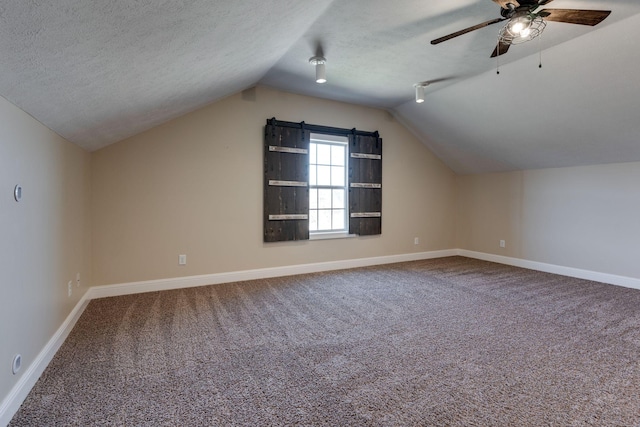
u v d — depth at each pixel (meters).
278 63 3.42
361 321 2.84
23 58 1.28
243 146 4.12
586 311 3.10
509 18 2.12
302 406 1.70
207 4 1.53
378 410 1.67
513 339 2.49
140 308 3.13
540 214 4.85
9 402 1.59
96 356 2.21
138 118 3.03
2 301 1.55
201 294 3.59
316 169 4.76
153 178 3.66
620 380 1.94
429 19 2.54
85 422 1.57
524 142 4.41
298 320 2.86
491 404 1.71
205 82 2.90
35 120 1.95
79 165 2.99
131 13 1.31
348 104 4.84
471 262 5.39
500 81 3.66
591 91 3.23
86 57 1.51
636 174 3.90
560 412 1.65
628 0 2.24
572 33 2.70
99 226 3.43
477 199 5.73
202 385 1.88
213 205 3.97
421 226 5.64
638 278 3.89
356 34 2.76
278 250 4.39
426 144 5.59
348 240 4.93
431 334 2.58
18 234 1.73
